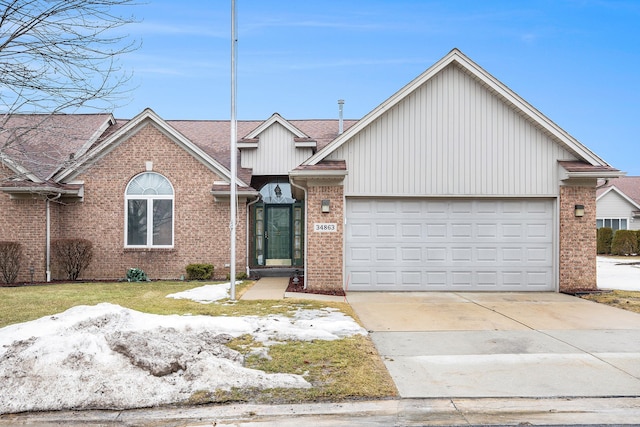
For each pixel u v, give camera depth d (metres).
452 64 13.27
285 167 18.62
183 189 16.05
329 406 5.08
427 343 7.53
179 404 5.12
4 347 6.21
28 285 14.22
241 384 5.52
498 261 13.32
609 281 15.90
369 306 10.83
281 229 20.08
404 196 13.21
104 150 16.03
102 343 6.07
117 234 15.95
